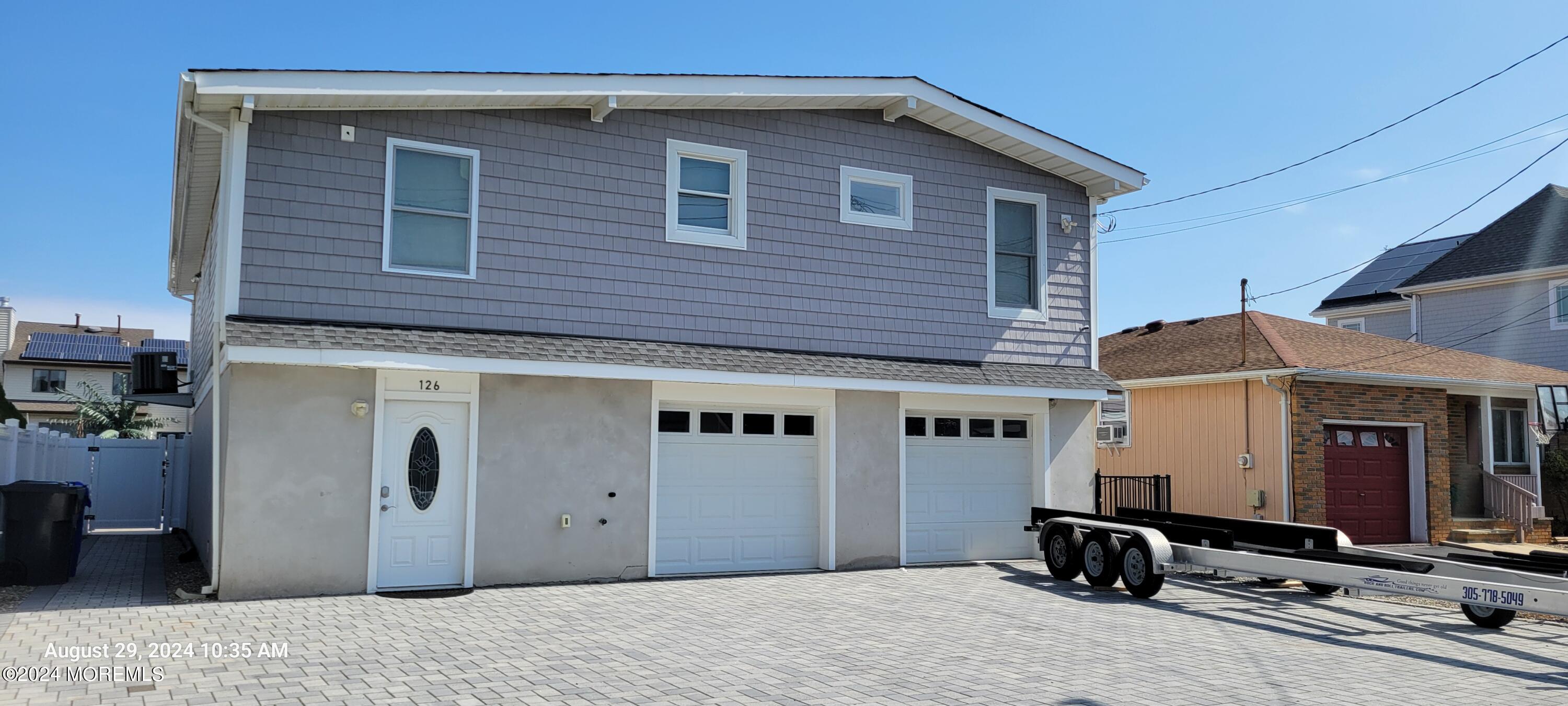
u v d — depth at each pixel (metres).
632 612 10.83
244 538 11.07
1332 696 7.62
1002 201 16.58
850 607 11.42
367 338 11.45
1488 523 21.02
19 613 9.97
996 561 16.09
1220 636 10.04
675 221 13.89
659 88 13.21
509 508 12.50
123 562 14.53
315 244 11.65
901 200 15.67
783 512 14.62
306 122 11.73
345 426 11.63
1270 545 12.85
